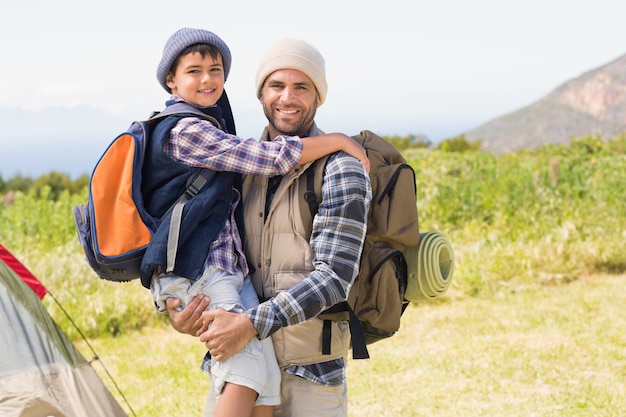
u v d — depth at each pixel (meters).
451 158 14.07
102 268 2.76
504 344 7.12
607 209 10.84
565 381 6.13
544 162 13.02
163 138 2.73
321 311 2.68
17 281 3.69
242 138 2.75
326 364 2.87
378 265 2.91
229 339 2.60
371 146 3.13
